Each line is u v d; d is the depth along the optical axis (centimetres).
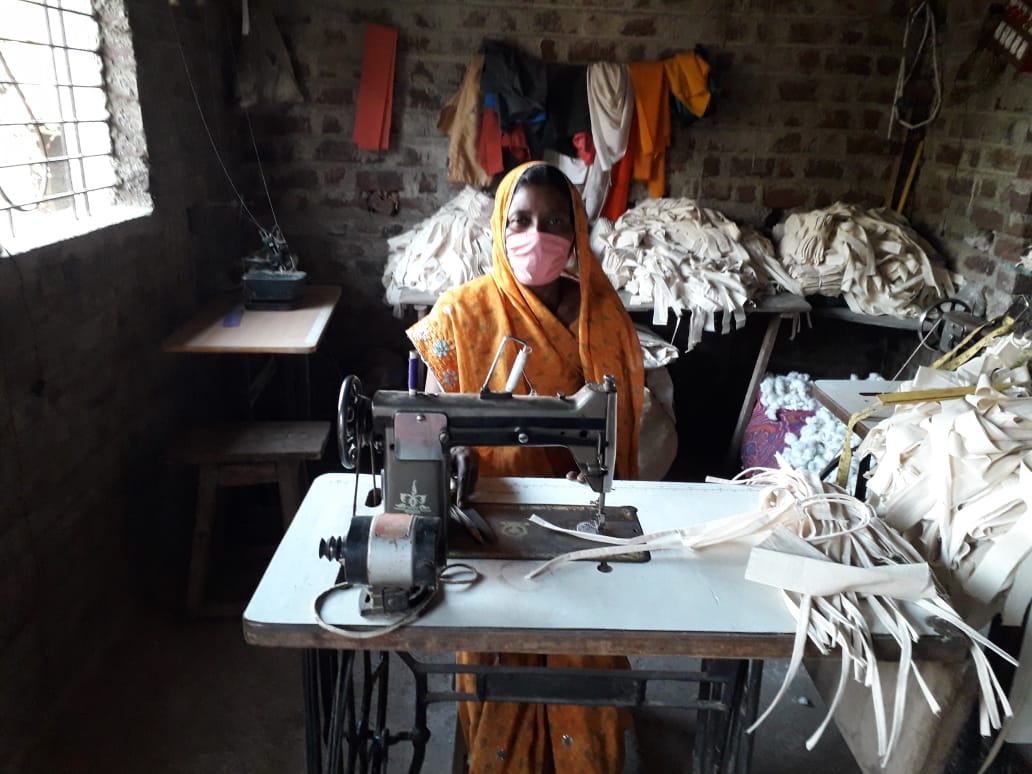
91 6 226
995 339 208
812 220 339
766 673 231
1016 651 134
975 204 323
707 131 359
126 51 232
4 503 171
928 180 355
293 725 205
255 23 323
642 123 342
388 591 114
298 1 327
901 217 360
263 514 302
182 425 277
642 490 157
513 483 156
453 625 112
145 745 197
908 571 119
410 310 325
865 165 367
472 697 145
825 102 357
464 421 129
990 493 137
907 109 356
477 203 334
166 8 258
